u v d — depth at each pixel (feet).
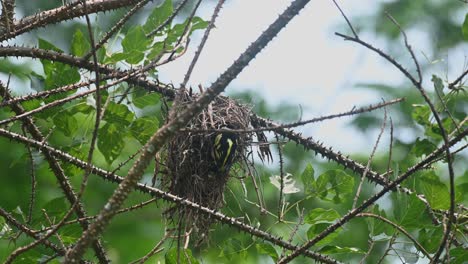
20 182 54.19
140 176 25.46
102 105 37.09
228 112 38.17
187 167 37.17
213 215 34.47
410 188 38.45
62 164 37.96
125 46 34.94
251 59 27.27
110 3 35.01
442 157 32.76
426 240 35.50
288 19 27.66
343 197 38.19
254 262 54.75
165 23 35.55
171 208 37.06
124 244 57.11
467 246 36.42
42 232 35.22
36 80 37.14
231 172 39.22
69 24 64.80
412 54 27.73
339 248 35.88
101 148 37.63
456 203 36.65
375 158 61.93
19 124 37.04
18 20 34.73
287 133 37.78
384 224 35.58
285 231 55.31
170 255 36.29
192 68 27.04
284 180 39.04
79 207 35.65
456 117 41.93
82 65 34.86
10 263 26.84
